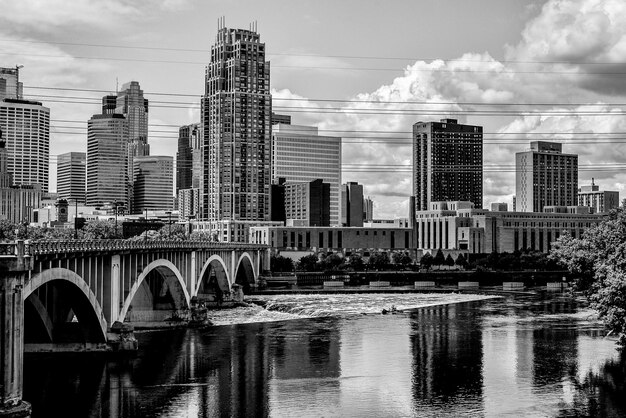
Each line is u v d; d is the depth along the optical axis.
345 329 140.12
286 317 162.00
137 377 93.19
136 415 76.50
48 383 89.44
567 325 144.88
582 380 92.81
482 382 92.12
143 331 136.88
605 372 97.31
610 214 128.25
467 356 109.50
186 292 142.12
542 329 138.75
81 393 85.06
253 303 197.38
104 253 98.38
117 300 104.44
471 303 196.75
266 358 107.81
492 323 148.75
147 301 140.75
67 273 83.50
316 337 128.75
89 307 95.94
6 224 187.50
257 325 146.75
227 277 189.75
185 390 87.25
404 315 165.25
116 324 102.19
